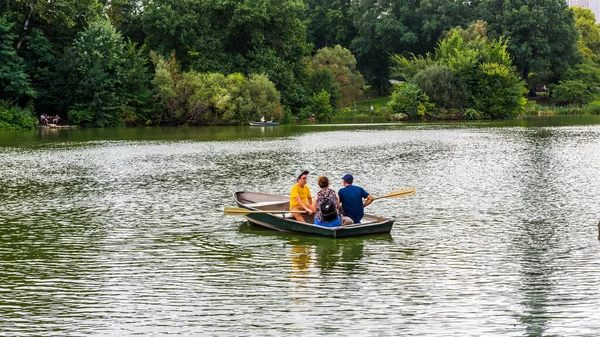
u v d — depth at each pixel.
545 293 11.25
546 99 118.25
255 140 48.12
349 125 72.12
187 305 10.82
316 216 16.16
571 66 113.69
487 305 10.67
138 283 12.07
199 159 34.47
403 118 84.12
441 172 28.36
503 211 19.06
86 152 38.78
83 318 10.25
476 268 12.89
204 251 14.48
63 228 17.06
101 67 66.69
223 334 9.55
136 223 17.67
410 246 14.77
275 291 11.52
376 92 129.50
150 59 74.56
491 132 56.28
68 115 66.88
